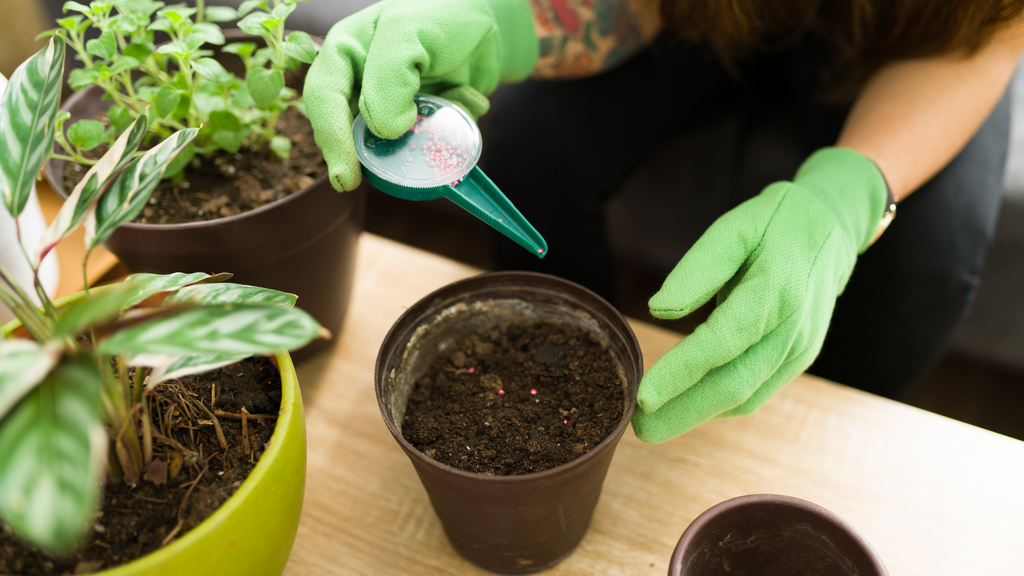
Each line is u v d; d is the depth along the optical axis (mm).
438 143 533
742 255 523
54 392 386
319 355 614
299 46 535
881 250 721
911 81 634
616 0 687
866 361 779
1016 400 947
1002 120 740
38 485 357
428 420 522
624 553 535
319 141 520
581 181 777
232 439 481
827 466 559
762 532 475
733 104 818
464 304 542
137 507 455
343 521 545
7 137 443
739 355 513
